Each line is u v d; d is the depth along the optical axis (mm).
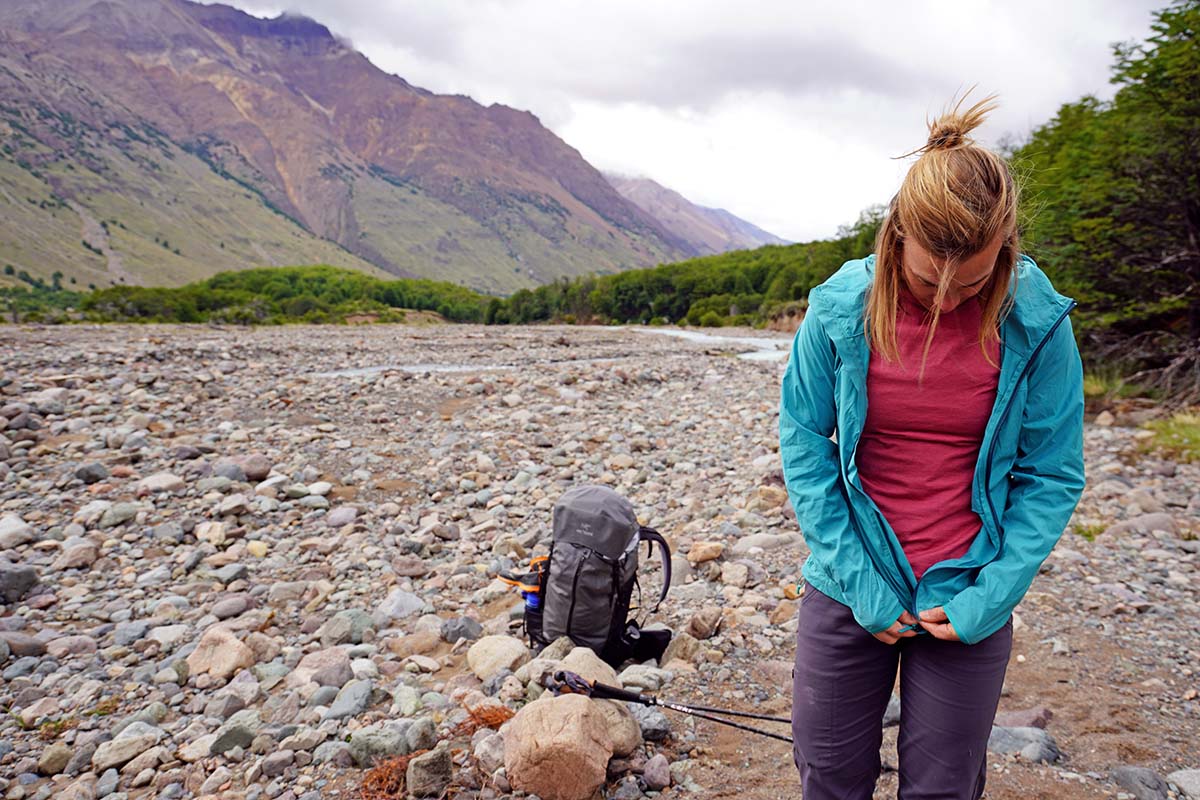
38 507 7520
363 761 3688
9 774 3836
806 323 2232
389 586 6152
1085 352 15711
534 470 9203
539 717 3424
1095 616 5391
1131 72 13609
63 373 12961
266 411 11516
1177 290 14000
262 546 6863
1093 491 8617
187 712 4410
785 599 5477
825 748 2281
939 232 1798
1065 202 14422
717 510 7570
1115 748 3789
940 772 2121
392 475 8977
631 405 13453
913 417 2090
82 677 4746
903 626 2068
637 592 5773
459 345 23484
